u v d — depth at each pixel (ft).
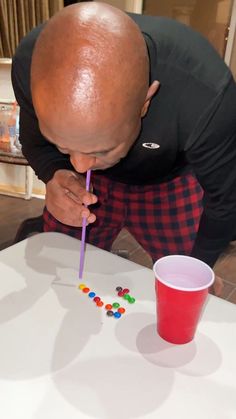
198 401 1.76
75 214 2.75
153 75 2.50
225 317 2.28
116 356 1.97
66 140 1.91
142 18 2.89
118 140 1.99
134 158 3.14
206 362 1.98
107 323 2.19
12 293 2.35
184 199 4.19
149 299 2.41
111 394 1.76
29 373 1.82
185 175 4.10
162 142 2.83
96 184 4.12
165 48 2.56
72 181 2.94
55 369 1.86
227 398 1.79
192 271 2.17
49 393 1.74
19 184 9.45
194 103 2.52
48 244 2.88
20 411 1.65
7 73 8.17
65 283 2.48
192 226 4.25
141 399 1.75
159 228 4.33
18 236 5.81
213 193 2.88
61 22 1.87
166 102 2.56
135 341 2.07
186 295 1.88
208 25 9.53
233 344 2.10
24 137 3.46
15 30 8.14
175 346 2.06
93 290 2.44
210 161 2.67
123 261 2.76
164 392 1.79
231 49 9.59
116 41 1.81
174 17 9.53
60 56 1.77
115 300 2.37
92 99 1.76
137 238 4.56
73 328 2.12
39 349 1.97
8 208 8.87
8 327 2.09
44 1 7.93
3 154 6.63
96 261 2.73
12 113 7.30
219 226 2.99
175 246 4.33
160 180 3.98
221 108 2.50
